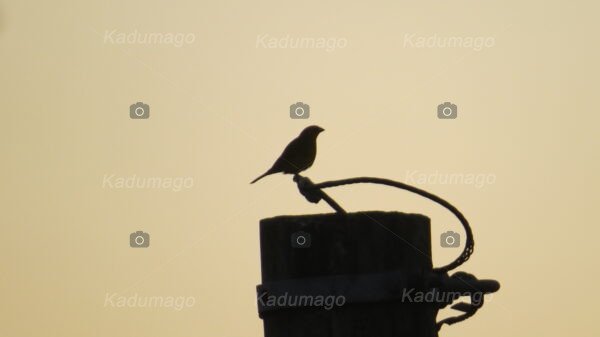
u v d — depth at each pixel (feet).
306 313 33.19
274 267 34.19
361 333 32.83
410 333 33.53
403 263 33.68
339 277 33.09
